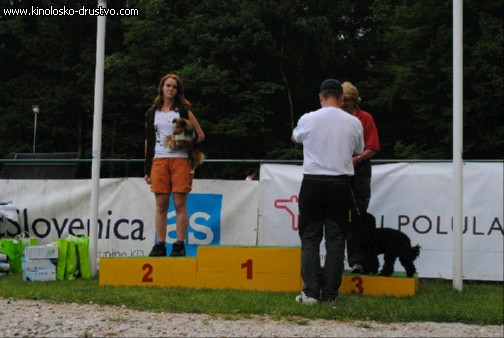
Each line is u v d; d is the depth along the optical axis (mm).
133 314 6352
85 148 45250
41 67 46406
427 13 34188
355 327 5879
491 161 9812
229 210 10562
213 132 37562
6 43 45250
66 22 44500
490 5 31859
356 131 7133
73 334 5355
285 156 38406
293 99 43750
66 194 10914
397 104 38125
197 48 39219
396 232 8000
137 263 8250
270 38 39219
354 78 45938
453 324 6172
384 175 10094
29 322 5871
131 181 10719
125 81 40406
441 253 9844
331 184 6926
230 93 38250
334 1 46188
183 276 8164
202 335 5363
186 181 8719
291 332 5543
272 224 10430
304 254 7012
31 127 44094
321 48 42406
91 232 9242
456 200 8383
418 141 35688
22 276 9391
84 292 7562
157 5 40562
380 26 43531
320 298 7117
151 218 10641
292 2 41281
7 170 11547
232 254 8055
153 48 40562
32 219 10953
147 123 8961
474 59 31141
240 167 23438
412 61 34688
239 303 6801
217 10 40906
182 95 8977
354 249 8188
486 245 9797
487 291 8531
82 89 44500
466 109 30750
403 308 6629
